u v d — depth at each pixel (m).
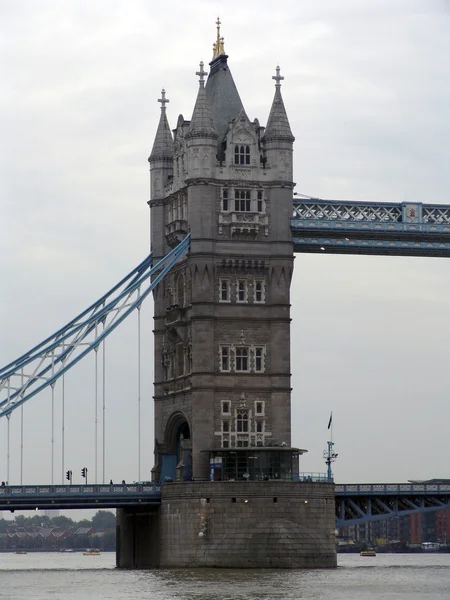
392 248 182.00
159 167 184.38
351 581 144.12
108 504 167.25
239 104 180.75
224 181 174.75
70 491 165.75
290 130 177.38
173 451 181.12
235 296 174.00
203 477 170.00
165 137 185.38
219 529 164.12
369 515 178.12
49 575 165.88
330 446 173.00
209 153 174.00
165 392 181.25
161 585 139.12
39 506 164.25
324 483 167.62
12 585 144.62
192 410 171.75
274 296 174.62
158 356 183.50
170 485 167.88
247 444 172.38
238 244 174.38
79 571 176.38
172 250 175.50
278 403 173.12
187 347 175.50
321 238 179.12
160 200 183.75
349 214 179.88
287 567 162.12
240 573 154.25
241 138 176.12
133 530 181.38
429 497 180.62
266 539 162.50
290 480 166.62
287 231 175.88
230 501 164.25
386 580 147.12
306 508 165.88
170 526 167.62
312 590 132.38
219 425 171.88
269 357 174.25
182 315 176.25
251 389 173.12
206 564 163.62
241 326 173.75
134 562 181.25
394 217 181.75
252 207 175.38
